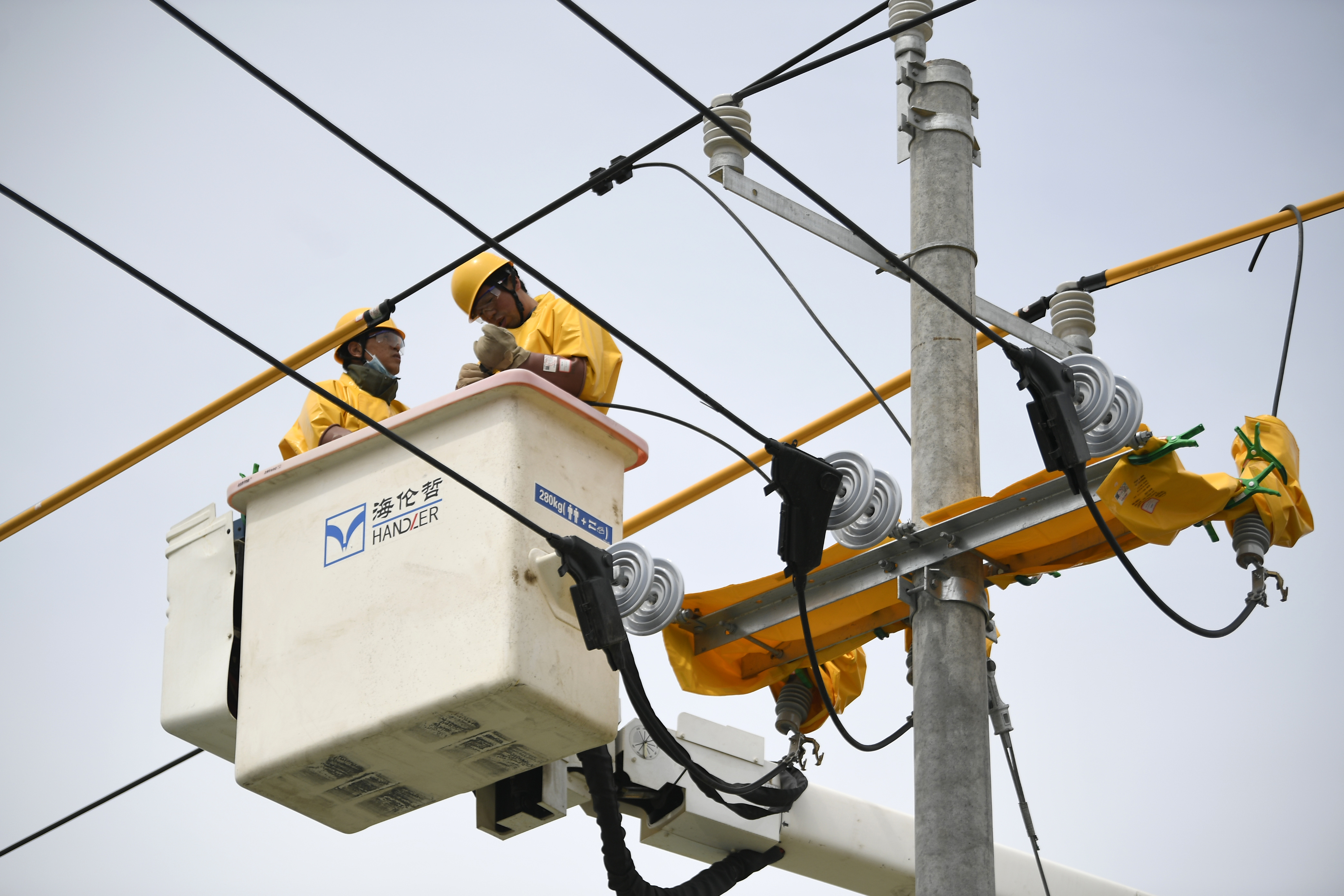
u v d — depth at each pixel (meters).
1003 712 10.01
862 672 10.48
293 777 8.36
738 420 7.75
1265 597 8.16
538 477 8.10
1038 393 7.41
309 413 9.67
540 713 7.89
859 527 8.40
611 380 9.10
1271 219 10.13
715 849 10.52
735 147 9.41
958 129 9.72
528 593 7.90
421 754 8.21
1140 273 10.23
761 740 10.49
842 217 7.27
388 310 9.32
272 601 8.58
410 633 8.06
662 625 8.33
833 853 10.80
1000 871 12.01
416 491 8.27
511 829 9.38
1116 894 12.30
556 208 7.72
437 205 7.03
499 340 8.76
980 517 8.74
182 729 8.89
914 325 9.39
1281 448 8.46
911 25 8.92
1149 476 7.86
